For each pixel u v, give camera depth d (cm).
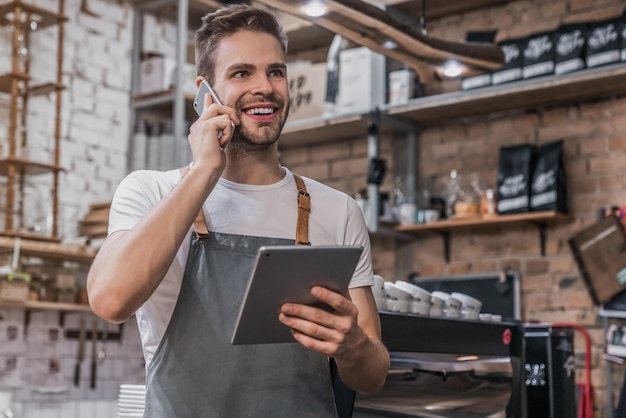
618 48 485
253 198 192
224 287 183
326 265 158
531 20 554
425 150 589
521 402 299
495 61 418
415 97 565
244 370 179
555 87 502
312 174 633
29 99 530
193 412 177
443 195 576
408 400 253
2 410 441
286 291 158
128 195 187
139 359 564
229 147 192
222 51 189
